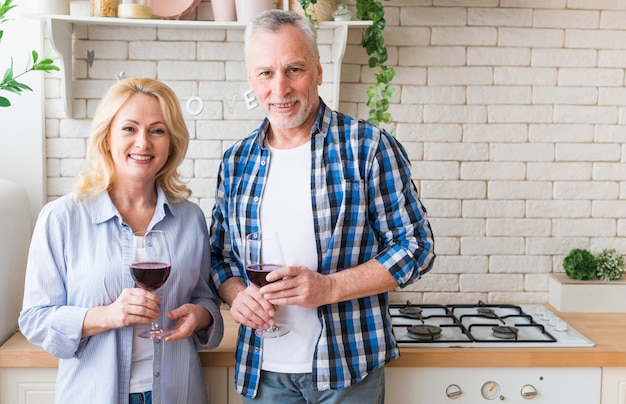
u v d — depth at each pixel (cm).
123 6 238
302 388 191
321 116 194
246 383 196
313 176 191
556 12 268
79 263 183
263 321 182
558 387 225
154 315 173
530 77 270
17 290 242
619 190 275
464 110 270
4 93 256
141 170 185
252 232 194
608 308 267
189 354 194
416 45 267
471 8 266
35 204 261
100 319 175
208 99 265
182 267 191
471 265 276
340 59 253
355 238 190
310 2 241
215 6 247
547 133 272
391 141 196
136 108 184
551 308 273
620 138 274
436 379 223
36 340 181
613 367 225
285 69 184
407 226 192
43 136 260
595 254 277
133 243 172
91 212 186
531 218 275
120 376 181
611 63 271
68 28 251
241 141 204
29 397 221
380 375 198
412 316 253
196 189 268
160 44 261
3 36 254
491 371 224
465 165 272
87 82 260
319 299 179
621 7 269
